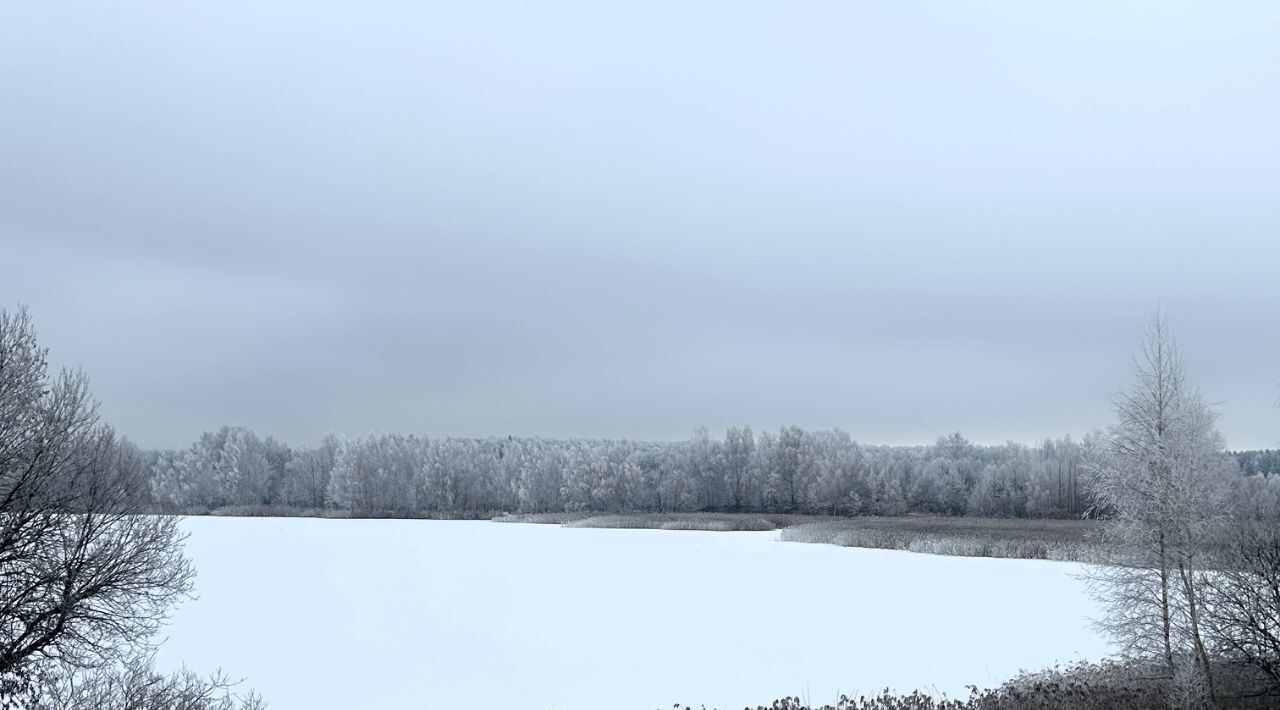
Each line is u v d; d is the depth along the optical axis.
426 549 54.19
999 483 113.31
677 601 33.28
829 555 49.59
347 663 23.16
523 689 20.48
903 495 116.81
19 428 12.62
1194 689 16.58
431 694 20.16
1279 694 16.69
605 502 114.25
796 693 19.83
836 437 131.12
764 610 31.08
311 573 41.91
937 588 35.72
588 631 27.50
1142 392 19.27
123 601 13.56
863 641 25.61
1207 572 17.77
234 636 26.75
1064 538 57.06
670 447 141.88
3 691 11.84
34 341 13.08
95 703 12.62
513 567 44.66
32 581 12.43
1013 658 23.25
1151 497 18.62
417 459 126.19
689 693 20.02
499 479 128.12
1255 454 100.06
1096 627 22.33
